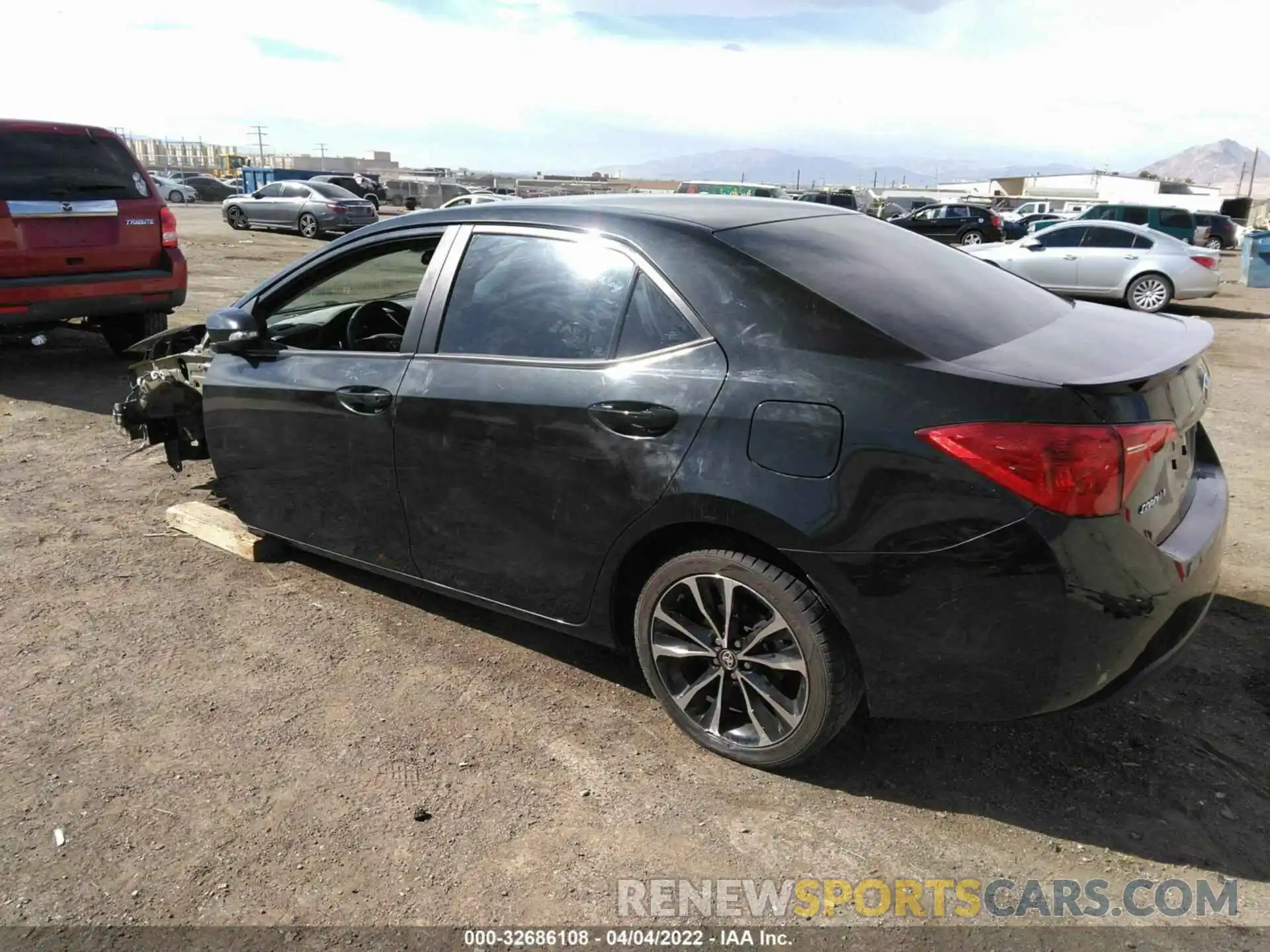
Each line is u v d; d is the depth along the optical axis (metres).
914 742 2.91
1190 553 2.43
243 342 3.85
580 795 2.66
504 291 3.12
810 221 3.18
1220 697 3.12
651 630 2.87
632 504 2.72
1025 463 2.17
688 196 3.59
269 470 3.86
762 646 2.67
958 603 2.29
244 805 2.62
